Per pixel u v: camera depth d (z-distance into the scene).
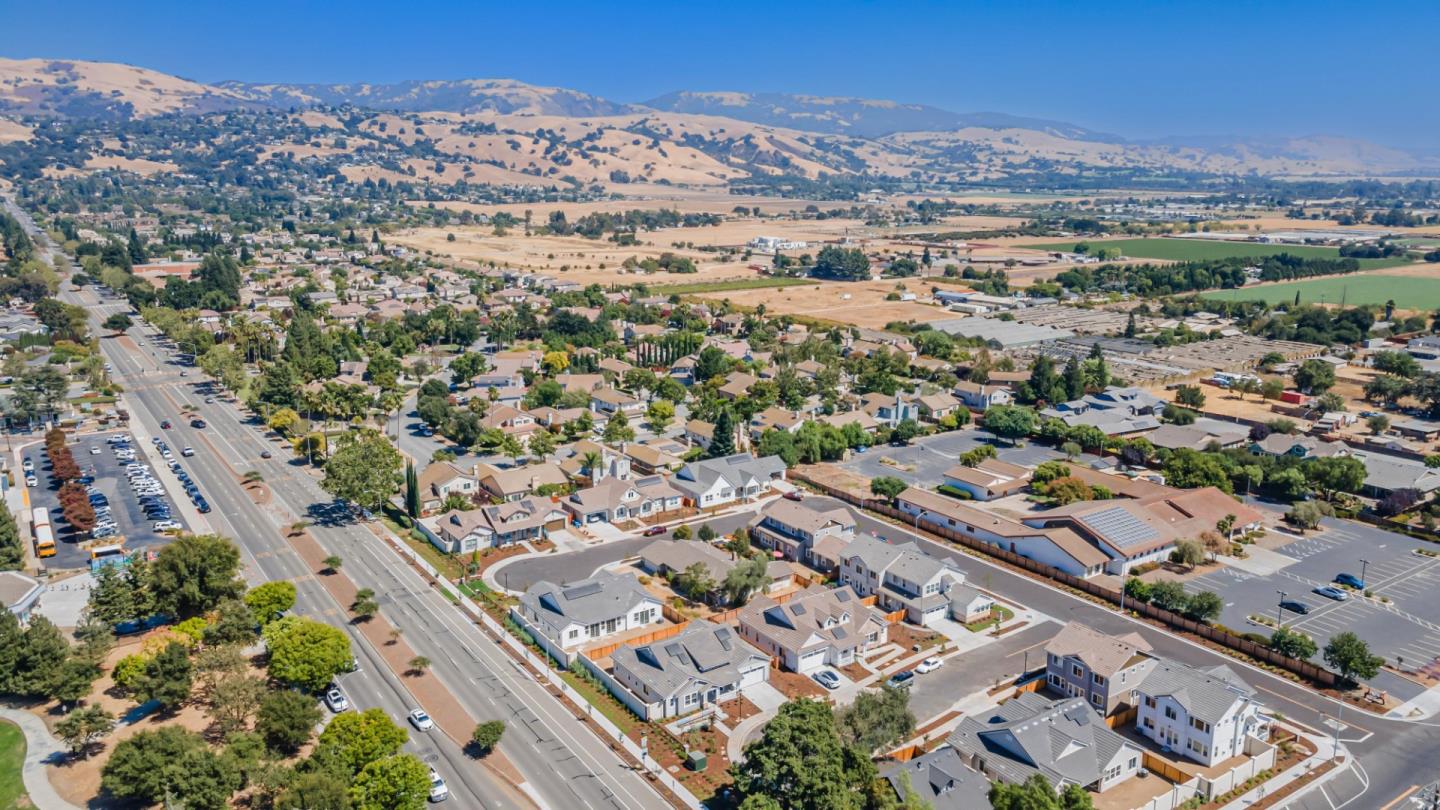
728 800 85.81
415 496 154.00
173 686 95.69
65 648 102.50
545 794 86.56
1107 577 135.12
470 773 89.25
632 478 167.62
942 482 176.62
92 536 143.88
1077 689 102.44
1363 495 167.88
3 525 131.75
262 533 148.12
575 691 104.75
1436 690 104.94
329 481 154.62
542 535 148.62
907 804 78.06
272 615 113.75
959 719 98.81
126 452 183.38
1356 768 91.31
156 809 82.88
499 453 189.50
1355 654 103.19
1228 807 85.56
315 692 101.62
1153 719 96.50
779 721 83.19
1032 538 140.62
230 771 81.38
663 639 107.50
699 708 102.00
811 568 138.88
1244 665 110.94
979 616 123.25
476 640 115.38
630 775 89.75
